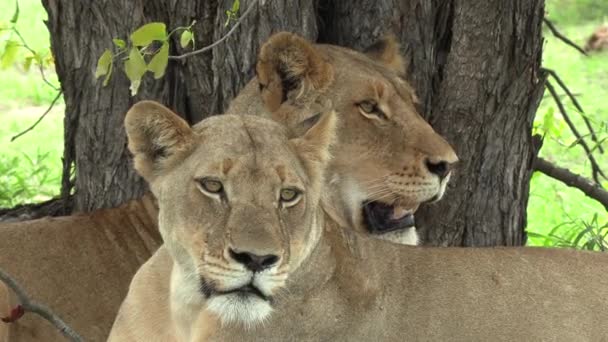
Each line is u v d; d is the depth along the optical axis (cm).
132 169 1093
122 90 1077
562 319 857
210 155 734
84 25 1071
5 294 939
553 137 1403
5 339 936
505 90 1062
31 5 2728
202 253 725
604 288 873
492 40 1048
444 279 855
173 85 1080
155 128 759
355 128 970
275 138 750
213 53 1055
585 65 2358
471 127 1066
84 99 1091
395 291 845
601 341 859
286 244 722
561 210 1578
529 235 1251
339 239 824
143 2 1058
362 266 832
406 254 864
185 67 1072
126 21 1059
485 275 860
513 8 1049
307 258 787
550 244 1320
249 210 714
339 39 1106
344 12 1099
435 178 964
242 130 748
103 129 1089
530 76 1070
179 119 755
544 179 1700
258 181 723
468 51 1052
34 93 2162
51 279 970
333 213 973
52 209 1173
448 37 1097
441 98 1071
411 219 1001
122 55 1063
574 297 864
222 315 737
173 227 749
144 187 1095
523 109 1077
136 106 757
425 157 958
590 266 881
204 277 727
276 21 1041
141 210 1016
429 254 867
